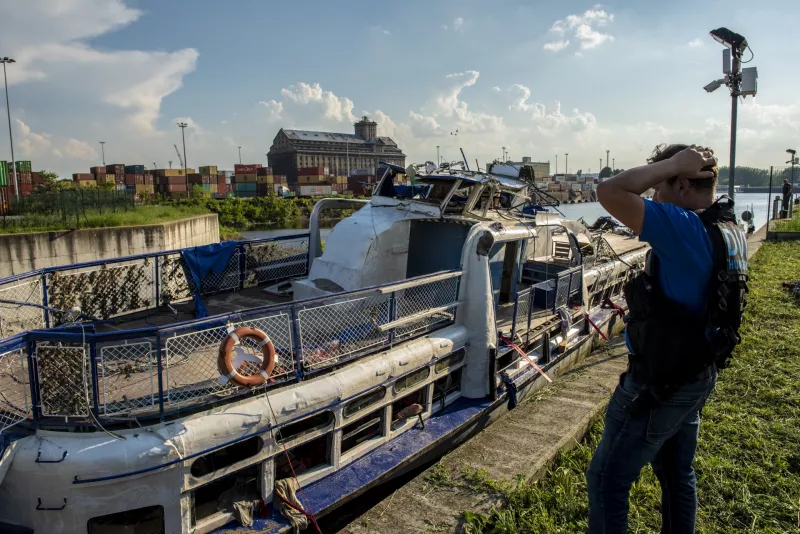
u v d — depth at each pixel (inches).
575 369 324.8
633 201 91.8
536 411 245.4
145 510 157.4
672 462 115.3
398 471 210.1
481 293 254.7
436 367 239.9
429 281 228.2
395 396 218.5
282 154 5477.4
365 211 302.4
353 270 260.8
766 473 181.5
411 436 226.2
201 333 182.4
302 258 361.4
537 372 296.2
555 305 312.7
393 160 5959.6
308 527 190.9
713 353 95.3
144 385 176.7
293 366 186.4
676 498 115.1
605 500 106.8
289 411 177.8
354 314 221.3
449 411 249.6
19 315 228.8
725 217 100.0
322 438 202.4
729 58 445.1
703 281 94.3
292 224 2434.8
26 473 148.0
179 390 167.2
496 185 303.0
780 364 277.0
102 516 152.0
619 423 104.9
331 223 1596.9
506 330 285.9
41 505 149.3
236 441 167.6
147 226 871.7
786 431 206.1
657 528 154.5
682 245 92.0
